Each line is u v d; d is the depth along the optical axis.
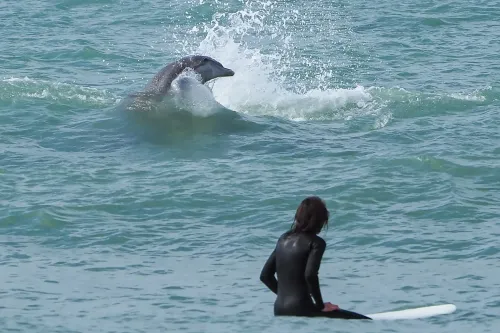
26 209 44.81
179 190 47.66
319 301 29.11
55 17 94.62
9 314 31.78
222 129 58.19
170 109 60.59
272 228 43.16
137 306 33.09
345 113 62.47
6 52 79.62
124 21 93.56
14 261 38.81
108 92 67.06
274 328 28.64
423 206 45.16
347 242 41.16
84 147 55.53
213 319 31.38
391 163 51.03
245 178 49.50
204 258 39.53
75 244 41.22
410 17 94.44
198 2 99.75
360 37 87.19
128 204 45.97
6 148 54.94
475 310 32.16
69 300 33.75
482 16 95.75
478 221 43.34
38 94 64.88
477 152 53.47
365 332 28.77
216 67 63.12
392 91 66.62
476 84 70.94
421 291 34.88
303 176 49.66
